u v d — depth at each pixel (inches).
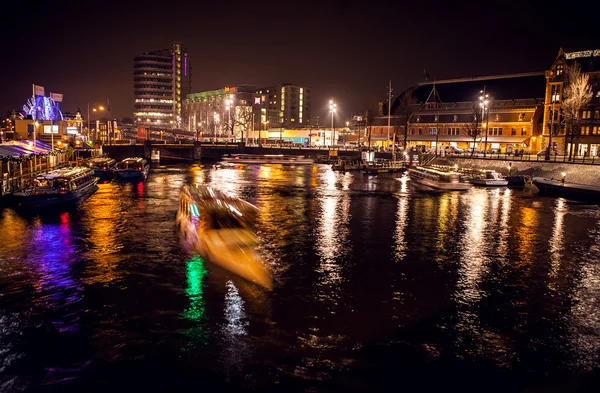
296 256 858.1
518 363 478.0
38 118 3814.0
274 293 663.1
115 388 433.1
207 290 672.4
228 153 4397.1
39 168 2015.3
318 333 537.3
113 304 623.5
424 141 4409.5
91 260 825.5
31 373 456.8
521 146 3462.1
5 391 426.9
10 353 494.9
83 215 1272.1
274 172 2893.7
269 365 469.7
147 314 589.6
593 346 515.8
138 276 735.1
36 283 709.3
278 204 1508.4
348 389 430.9
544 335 540.1
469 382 444.1
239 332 538.6
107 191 1833.2
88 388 432.8
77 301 636.1
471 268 797.9
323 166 3462.1
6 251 889.5
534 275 762.2
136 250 890.7
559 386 437.7
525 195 1795.0
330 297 650.2
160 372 457.7
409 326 558.9
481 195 1785.2
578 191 1678.2
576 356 493.7
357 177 2546.8
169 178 2452.0
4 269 776.9
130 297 646.5
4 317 584.4
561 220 1246.3
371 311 601.6
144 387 434.6
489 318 585.6
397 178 2487.7
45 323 566.9
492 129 3998.5
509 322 574.2
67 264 802.8
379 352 495.5
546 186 1823.3
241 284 700.0
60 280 721.0
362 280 726.5
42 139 3253.0
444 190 1945.1
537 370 465.7
